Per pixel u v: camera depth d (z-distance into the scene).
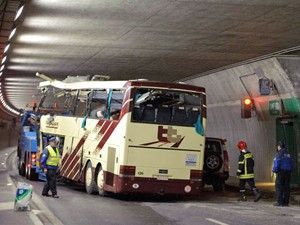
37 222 10.16
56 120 22.28
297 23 16.83
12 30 18.97
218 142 22.72
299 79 21.94
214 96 30.27
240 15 15.90
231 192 22.70
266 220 12.81
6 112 82.44
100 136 17.88
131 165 16.03
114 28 18.28
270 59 22.33
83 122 19.48
